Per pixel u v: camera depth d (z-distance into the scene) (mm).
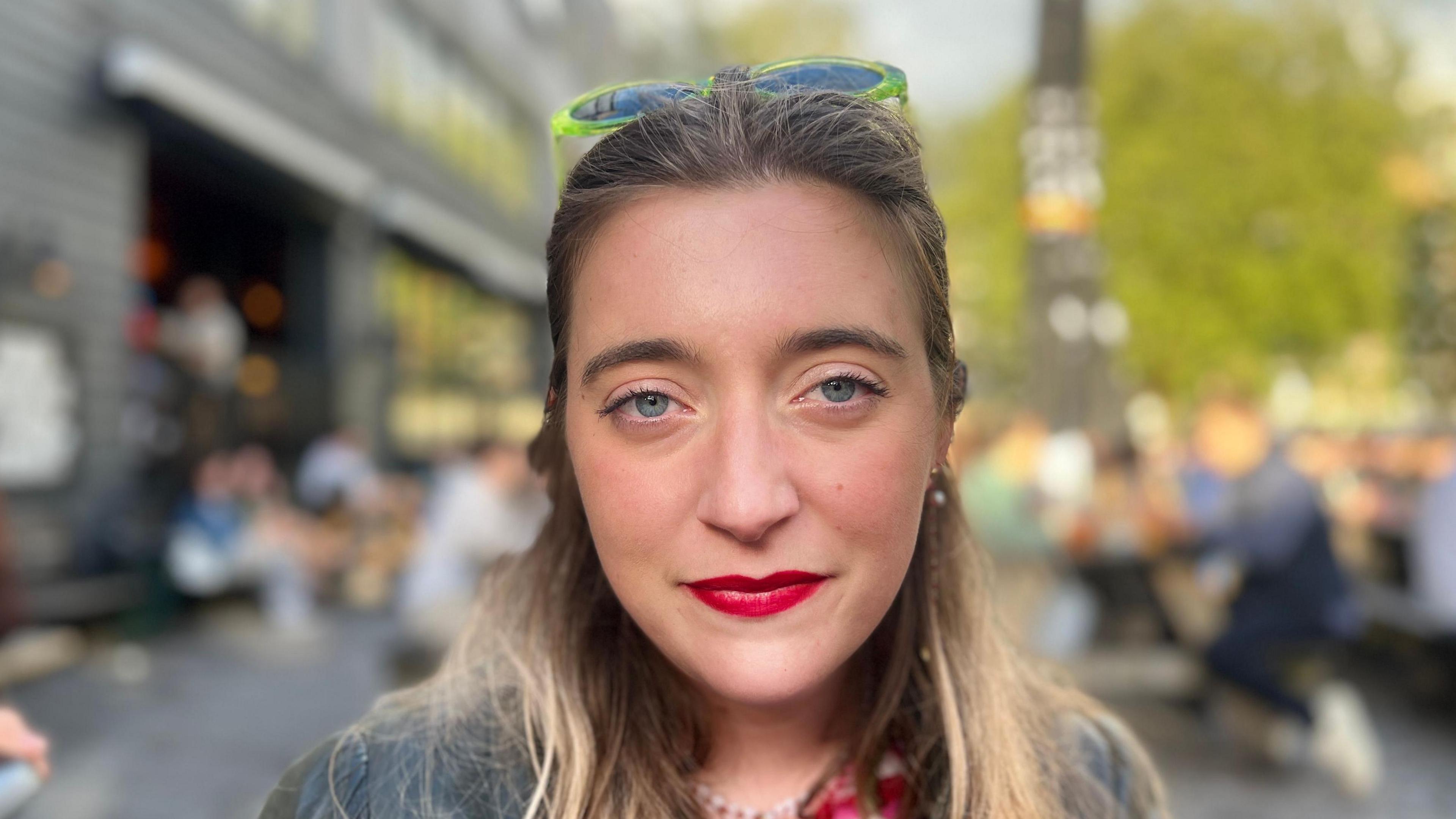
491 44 14641
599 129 986
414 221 11430
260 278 10531
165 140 7543
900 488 859
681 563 836
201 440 8188
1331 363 14992
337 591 8516
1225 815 3752
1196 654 4129
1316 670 4051
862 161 853
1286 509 3980
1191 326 12688
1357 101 12734
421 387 12758
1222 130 12633
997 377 14914
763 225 831
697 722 1009
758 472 812
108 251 6680
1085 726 1163
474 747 980
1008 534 4344
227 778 4086
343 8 10234
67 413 6262
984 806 1034
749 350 821
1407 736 4910
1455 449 5547
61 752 4266
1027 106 5156
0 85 5762
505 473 4438
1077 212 5102
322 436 10078
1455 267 13984
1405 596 5645
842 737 1053
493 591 1080
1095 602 4406
